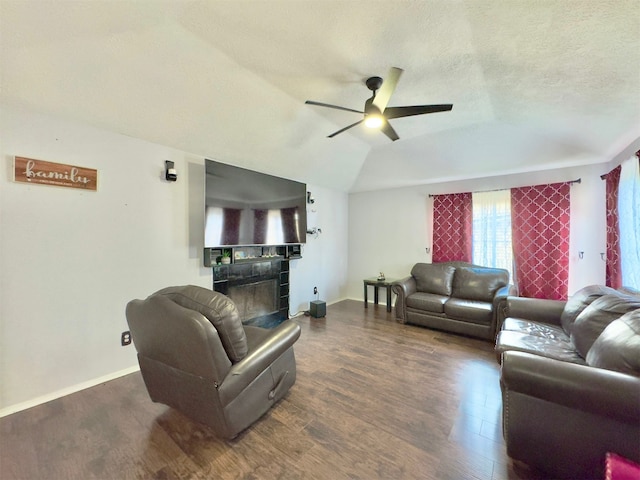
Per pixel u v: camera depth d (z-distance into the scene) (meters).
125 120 2.41
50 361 2.17
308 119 3.07
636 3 1.19
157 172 2.80
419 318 3.81
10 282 2.01
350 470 1.47
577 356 1.91
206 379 1.54
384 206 5.23
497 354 2.16
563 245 3.60
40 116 2.11
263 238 3.57
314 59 1.98
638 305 1.76
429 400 2.10
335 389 2.26
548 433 1.34
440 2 1.39
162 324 1.57
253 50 1.91
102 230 2.44
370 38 1.71
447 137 3.35
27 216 2.07
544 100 2.22
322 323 4.01
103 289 2.45
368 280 4.96
